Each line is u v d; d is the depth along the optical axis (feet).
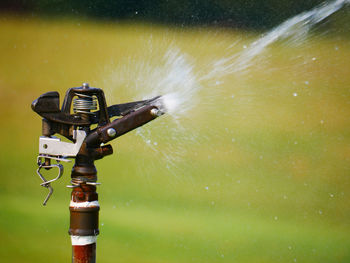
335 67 49.88
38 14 66.90
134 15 56.85
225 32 50.52
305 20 41.04
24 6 68.85
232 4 51.75
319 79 48.75
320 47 48.88
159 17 54.39
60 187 47.03
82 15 64.13
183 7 54.13
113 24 58.70
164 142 34.47
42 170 50.24
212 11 52.54
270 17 50.39
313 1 41.93
